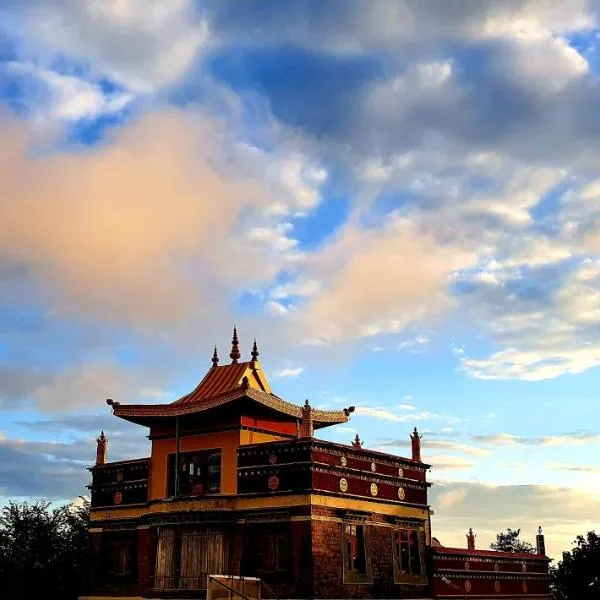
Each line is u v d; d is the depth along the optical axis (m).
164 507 45.03
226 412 45.34
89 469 51.72
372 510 45.25
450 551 50.09
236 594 38.03
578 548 63.88
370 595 43.50
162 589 43.12
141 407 46.62
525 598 56.38
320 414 47.44
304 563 40.59
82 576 50.03
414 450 50.75
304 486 41.62
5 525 58.44
